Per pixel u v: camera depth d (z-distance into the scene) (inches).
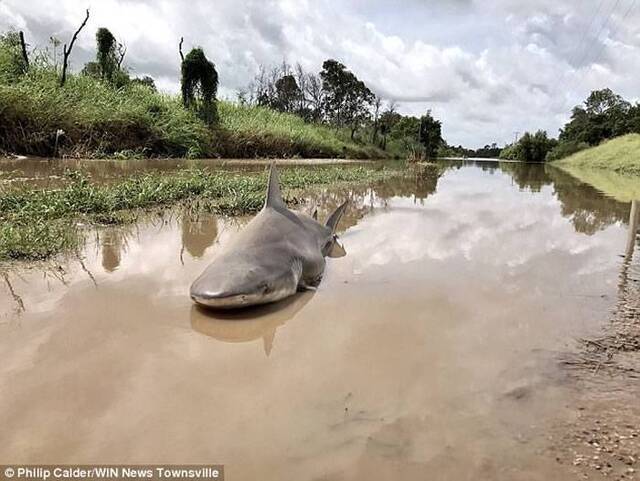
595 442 86.7
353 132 2068.2
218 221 278.1
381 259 215.2
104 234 233.5
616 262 218.4
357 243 247.4
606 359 119.7
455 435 87.7
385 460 80.4
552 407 97.8
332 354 119.3
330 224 251.6
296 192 452.1
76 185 295.4
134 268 181.2
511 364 116.0
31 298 147.7
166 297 152.3
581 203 461.7
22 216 245.0
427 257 219.5
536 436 88.3
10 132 574.6
